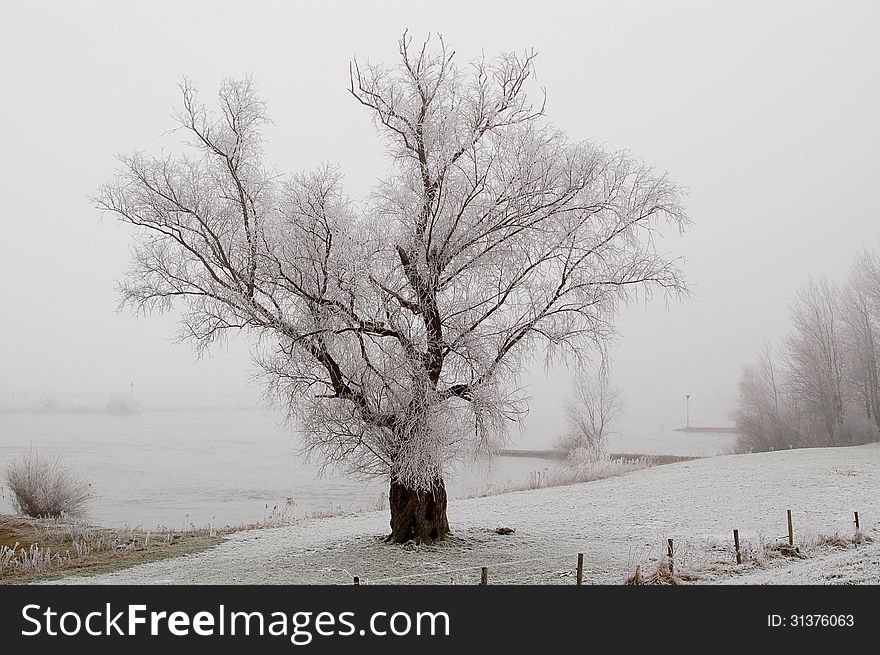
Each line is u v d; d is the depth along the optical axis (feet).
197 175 49.21
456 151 49.34
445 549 50.44
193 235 49.16
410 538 53.01
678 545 50.62
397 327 48.26
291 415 50.88
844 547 45.52
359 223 47.88
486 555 48.34
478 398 47.55
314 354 48.32
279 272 46.88
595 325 50.62
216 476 136.05
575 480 104.63
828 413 158.40
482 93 48.52
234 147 49.44
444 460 48.37
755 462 108.06
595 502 76.54
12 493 90.48
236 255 49.39
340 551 51.60
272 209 49.65
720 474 94.68
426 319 49.08
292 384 50.06
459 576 42.09
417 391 46.96
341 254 45.14
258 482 127.44
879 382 153.07
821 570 36.78
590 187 48.80
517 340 49.88
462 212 48.80
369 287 46.29
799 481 82.79
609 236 50.01
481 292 50.11
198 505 100.78
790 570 38.42
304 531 65.16
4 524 72.08
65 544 61.72
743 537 52.65
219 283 48.62
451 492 108.78
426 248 48.93
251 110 50.03
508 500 83.30
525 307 50.03
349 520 72.08
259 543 59.41
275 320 47.50
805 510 63.67
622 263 50.72
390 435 48.32
